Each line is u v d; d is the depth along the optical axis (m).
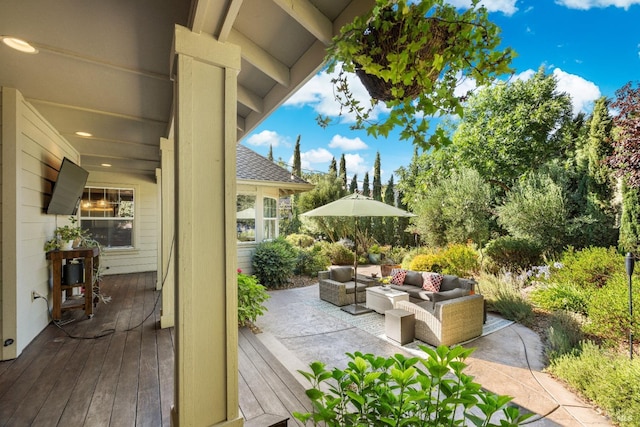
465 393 0.98
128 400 2.00
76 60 2.16
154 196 7.38
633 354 3.23
